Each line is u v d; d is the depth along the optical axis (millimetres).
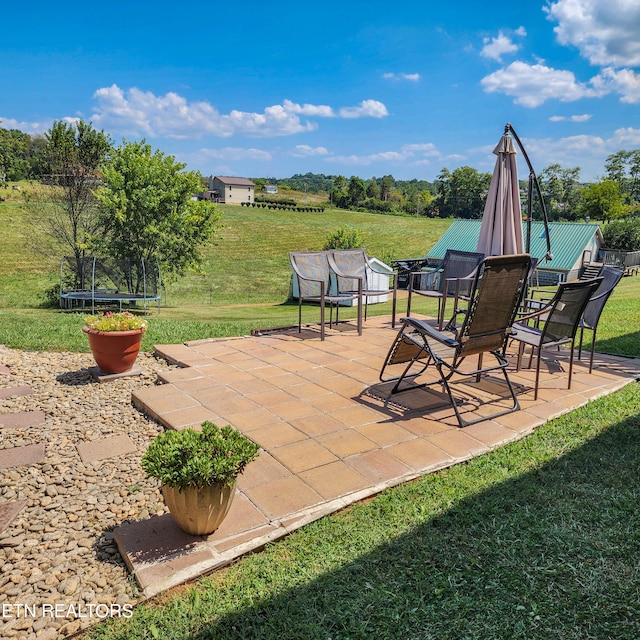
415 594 1995
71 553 2338
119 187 16109
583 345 6320
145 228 16219
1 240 31703
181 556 2236
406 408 4066
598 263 27094
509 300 3768
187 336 6789
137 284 15227
